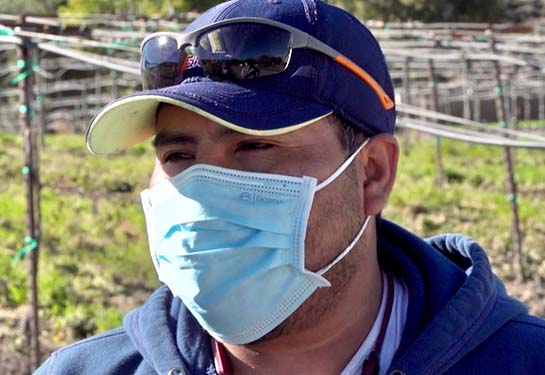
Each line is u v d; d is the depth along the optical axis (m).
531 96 40.16
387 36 15.15
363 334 2.26
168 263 2.29
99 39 10.28
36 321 7.85
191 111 2.20
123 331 2.49
